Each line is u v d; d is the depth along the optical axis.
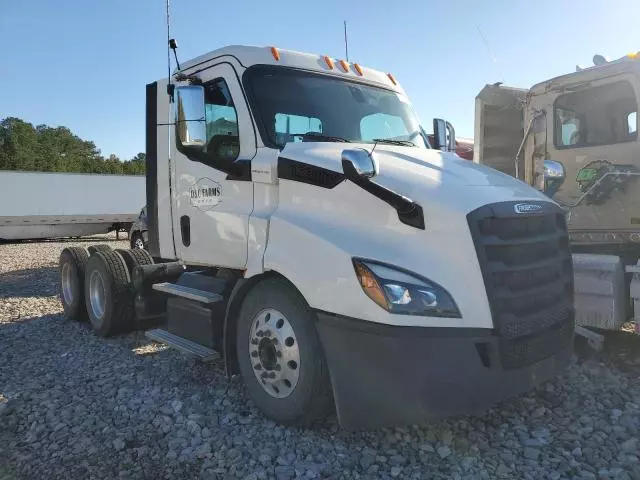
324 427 3.96
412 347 3.22
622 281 5.07
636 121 5.27
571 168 5.78
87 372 5.39
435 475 3.31
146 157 5.83
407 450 3.62
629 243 5.36
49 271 13.63
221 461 3.53
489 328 3.30
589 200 5.54
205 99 4.88
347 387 3.45
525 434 3.79
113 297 6.54
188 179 5.08
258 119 4.39
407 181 3.62
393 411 3.29
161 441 3.85
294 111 4.57
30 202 25.42
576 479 3.23
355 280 3.39
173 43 5.27
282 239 3.91
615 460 3.45
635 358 5.28
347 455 3.57
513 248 3.51
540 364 3.60
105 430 4.02
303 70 4.83
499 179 4.02
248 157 4.39
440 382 3.20
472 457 3.49
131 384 4.98
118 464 3.54
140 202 28.00
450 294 3.29
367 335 3.34
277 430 3.93
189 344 4.73
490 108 6.78
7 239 25.83
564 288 3.97
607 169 5.38
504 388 3.35
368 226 3.60
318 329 3.58
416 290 3.27
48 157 93.62
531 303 3.60
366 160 3.61
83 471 3.47
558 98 5.87
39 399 4.66
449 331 3.25
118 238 28.28
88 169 89.25
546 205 3.88
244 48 4.70
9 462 3.62
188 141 4.63
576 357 5.31
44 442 3.88
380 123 5.01
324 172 3.84
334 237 3.59
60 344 6.52
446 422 3.98
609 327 5.04
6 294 10.24
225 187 4.61
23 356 6.02
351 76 5.12
